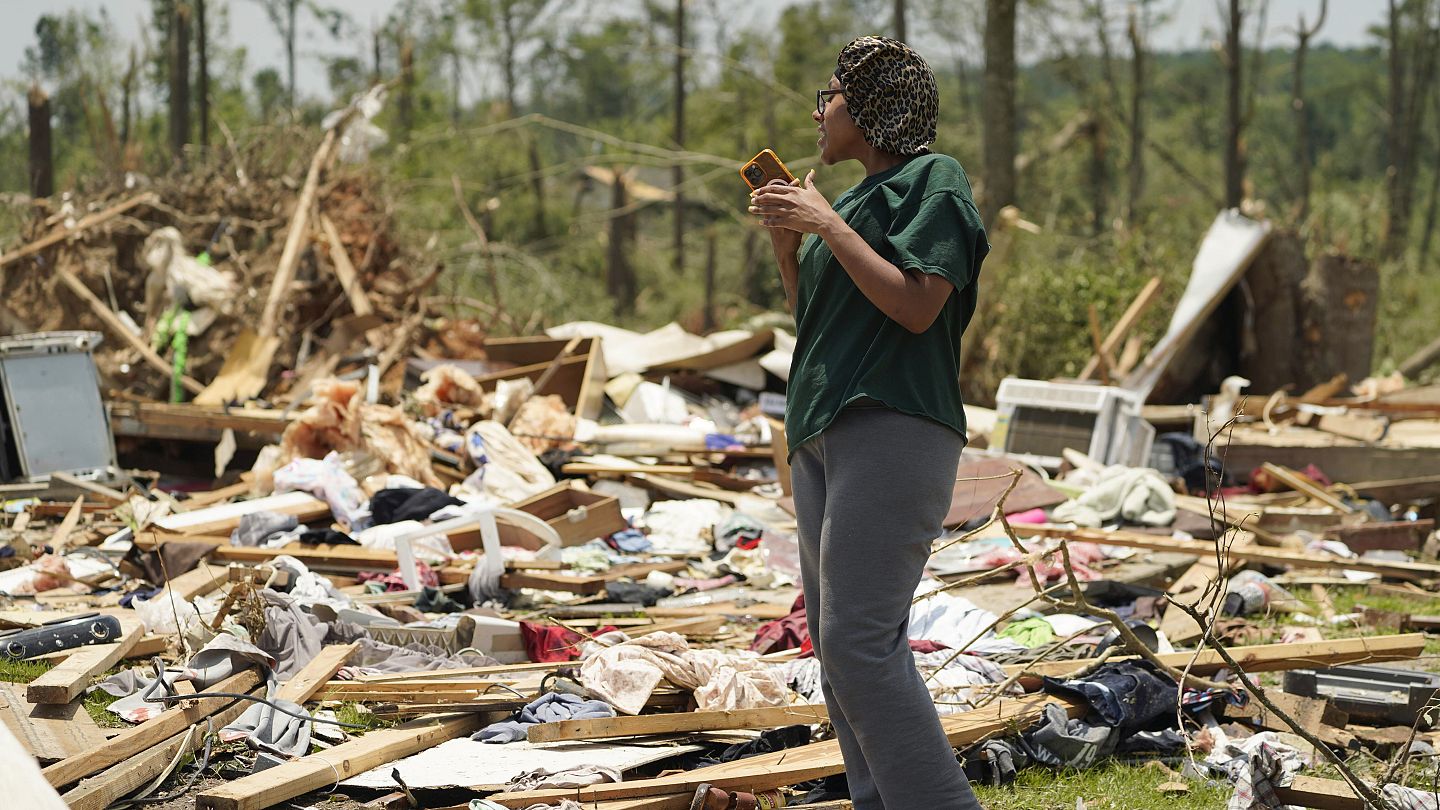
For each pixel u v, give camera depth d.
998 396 10.90
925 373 2.92
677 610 6.48
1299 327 16.06
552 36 48.28
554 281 24.08
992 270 17.36
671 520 8.80
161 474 11.09
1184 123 52.56
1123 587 6.65
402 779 3.84
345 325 13.03
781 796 3.83
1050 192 40.50
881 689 2.90
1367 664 5.28
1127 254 20.36
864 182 3.13
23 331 13.25
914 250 2.83
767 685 4.63
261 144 16.72
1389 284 29.12
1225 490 10.88
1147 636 5.22
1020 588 6.97
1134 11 38.00
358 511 8.33
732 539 8.24
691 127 45.53
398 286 14.55
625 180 43.50
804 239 3.32
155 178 16.34
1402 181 45.50
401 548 6.62
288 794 3.71
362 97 15.75
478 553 7.45
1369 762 4.38
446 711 4.50
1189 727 4.66
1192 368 15.66
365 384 11.93
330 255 14.12
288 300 13.27
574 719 4.20
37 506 8.75
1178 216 39.19
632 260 42.94
